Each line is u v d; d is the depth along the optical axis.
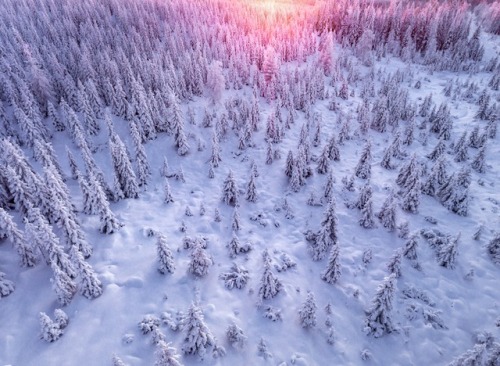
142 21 81.31
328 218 28.05
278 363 20.78
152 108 47.44
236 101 58.16
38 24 75.69
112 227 29.19
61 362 19.42
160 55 64.31
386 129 52.47
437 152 42.50
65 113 44.09
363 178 39.75
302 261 28.81
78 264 21.83
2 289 22.67
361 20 95.56
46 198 27.75
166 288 24.70
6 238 26.89
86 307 22.44
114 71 54.78
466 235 30.72
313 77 64.44
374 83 73.81
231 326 21.28
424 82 75.06
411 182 35.06
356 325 23.52
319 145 47.84
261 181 40.41
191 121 51.41
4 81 48.69
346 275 27.38
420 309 24.36
